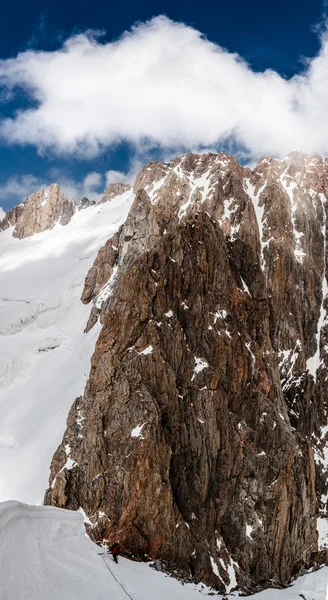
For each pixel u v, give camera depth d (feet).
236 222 351.05
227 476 229.86
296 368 323.98
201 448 225.35
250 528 226.99
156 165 453.99
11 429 254.68
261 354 266.77
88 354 293.84
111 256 347.15
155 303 236.63
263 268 340.80
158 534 193.26
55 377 290.35
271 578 223.51
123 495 194.70
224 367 247.50
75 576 137.80
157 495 196.85
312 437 309.22
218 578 202.49
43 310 366.02
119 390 213.46
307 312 348.18
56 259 433.89
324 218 382.63
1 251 483.92
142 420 206.69
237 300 272.72
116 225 465.47
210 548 212.43
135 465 198.39
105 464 201.46
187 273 256.93
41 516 154.10
